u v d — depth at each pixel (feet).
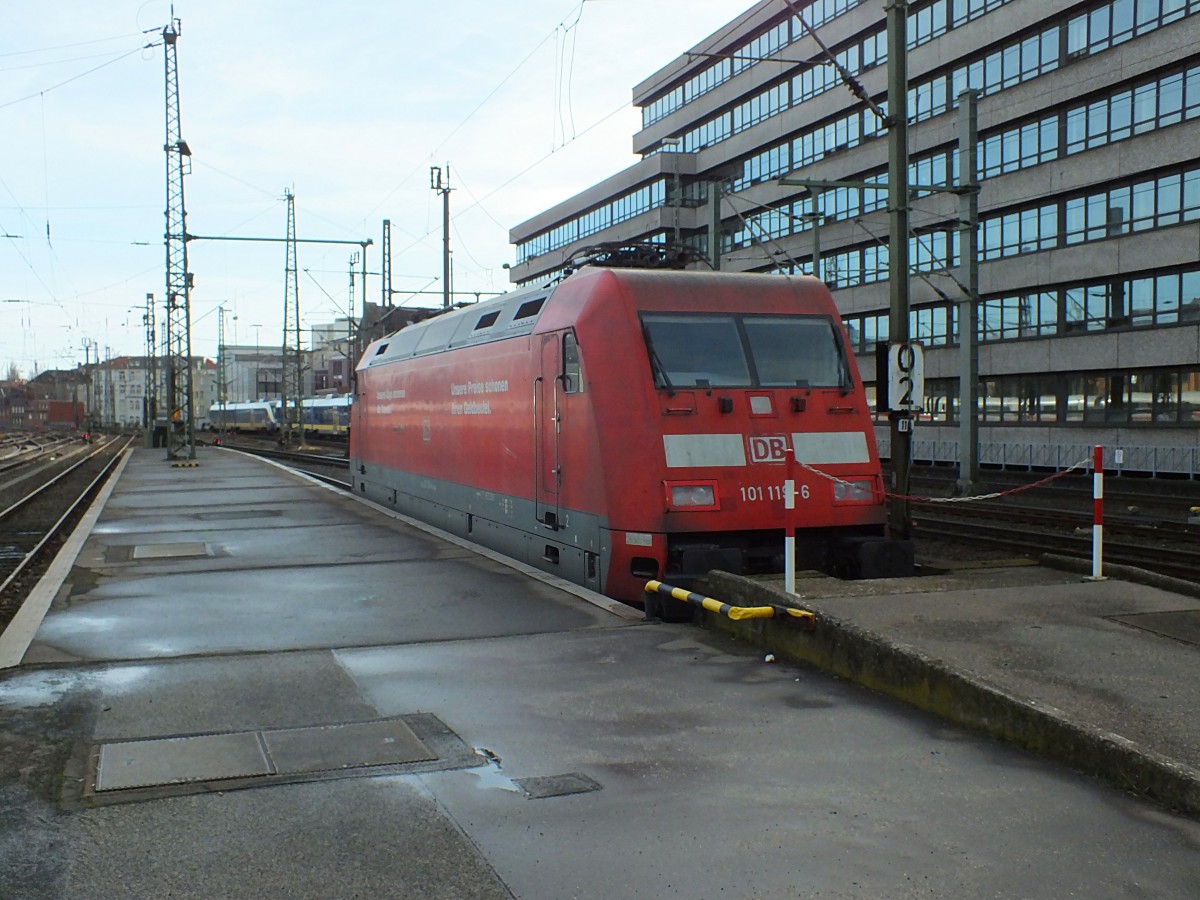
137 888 13.11
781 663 23.88
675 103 198.49
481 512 46.93
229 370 501.56
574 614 29.86
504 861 13.85
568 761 17.58
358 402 78.07
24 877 13.37
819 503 33.68
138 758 17.65
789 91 166.09
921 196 141.28
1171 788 15.51
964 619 24.56
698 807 15.60
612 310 34.12
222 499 72.84
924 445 139.13
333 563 40.42
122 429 436.35
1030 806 15.57
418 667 23.76
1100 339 115.55
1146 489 92.63
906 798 15.89
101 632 27.78
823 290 36.81
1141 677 20.27
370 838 14.56
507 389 43.04
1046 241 122.11
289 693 21.66
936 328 140.26
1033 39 121.19
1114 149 111.24
